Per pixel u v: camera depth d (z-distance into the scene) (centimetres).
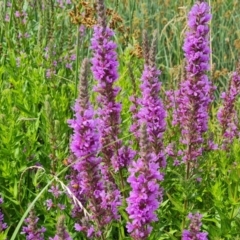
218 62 1312
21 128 805
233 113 785
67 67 1015
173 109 831
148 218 474
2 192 681
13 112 750
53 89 880
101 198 537
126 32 1086
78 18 833
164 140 788
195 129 655
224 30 1372
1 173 688
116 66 600
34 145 741
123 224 641
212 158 744
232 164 758
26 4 1201
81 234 630
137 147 738
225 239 652
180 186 662
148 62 663
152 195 469
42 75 905
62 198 661
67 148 688
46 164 730
